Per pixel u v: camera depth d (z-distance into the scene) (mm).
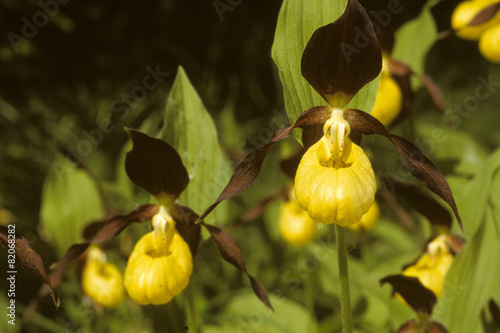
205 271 839
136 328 734
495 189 622
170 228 571
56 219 711
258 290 573
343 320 544
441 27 1370
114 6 1237
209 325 699
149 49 1243
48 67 1125
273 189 976
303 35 532
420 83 703
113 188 720
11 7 1090
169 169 563
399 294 582
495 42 704
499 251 567
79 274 705
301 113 540
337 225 538
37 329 739
